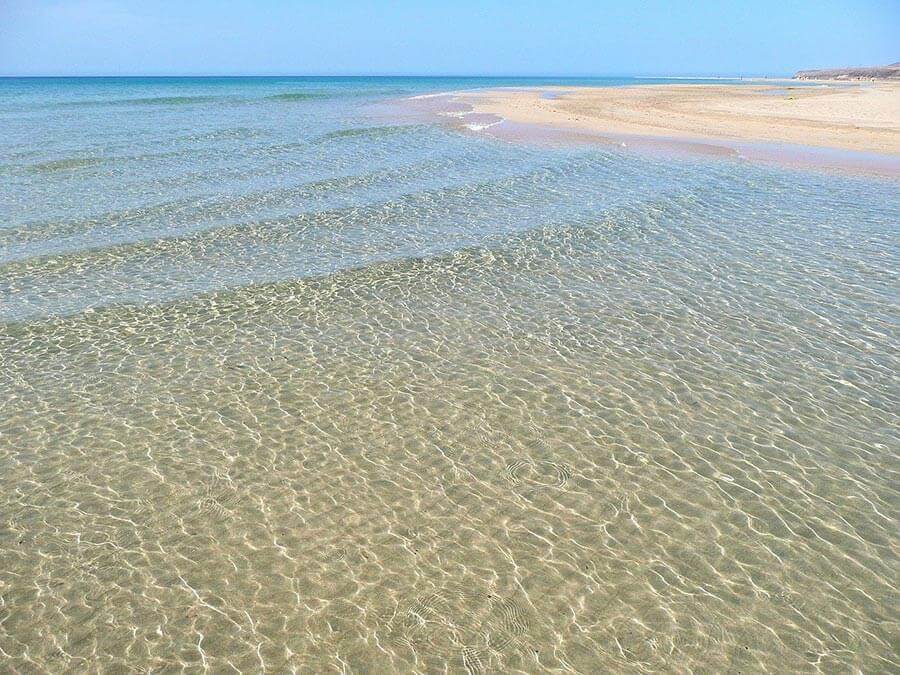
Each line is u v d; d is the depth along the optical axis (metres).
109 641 6.42
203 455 9.34
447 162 28.53
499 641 6.43
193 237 18.25
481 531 7.90
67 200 21.66
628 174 26.28
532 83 156.12
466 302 14.31
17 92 91.44
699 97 68.00
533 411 10.37
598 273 15.83
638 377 11.30
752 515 8.12
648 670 6.12
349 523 8.04
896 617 6.69
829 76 181.00
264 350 12.30
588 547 7.64
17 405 10.52
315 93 85.19
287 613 6.74
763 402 10.51
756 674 6.09
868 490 8.53
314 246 17.70
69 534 7.84
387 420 10.17
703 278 15.47
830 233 18.72
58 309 13.84
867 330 12.80
